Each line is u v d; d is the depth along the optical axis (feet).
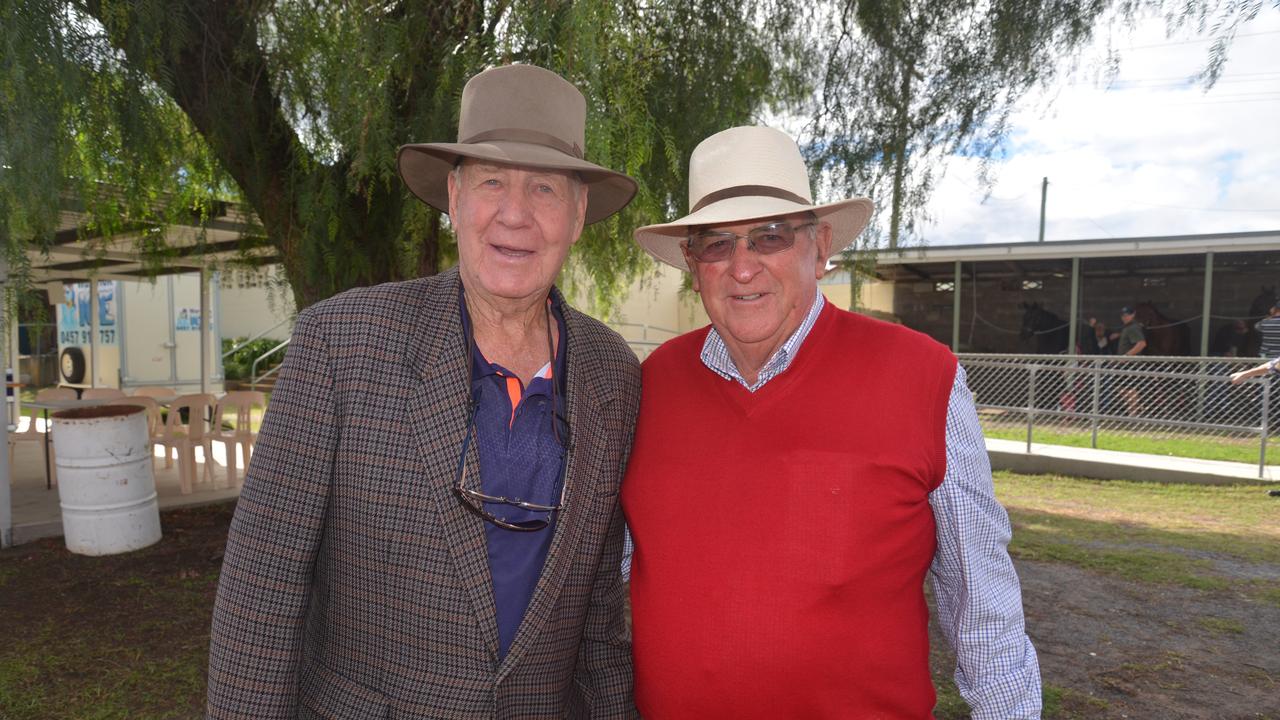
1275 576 15.70
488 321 4.53
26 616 13.05
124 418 16.71
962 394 4.62
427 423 4.04
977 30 13.33
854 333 4.92
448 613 4.01
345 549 4.08
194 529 18.51
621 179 4.99
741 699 4.43
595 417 4.71
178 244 19.61
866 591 4.38
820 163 14.43
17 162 8.50
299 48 12.10
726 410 4.86
